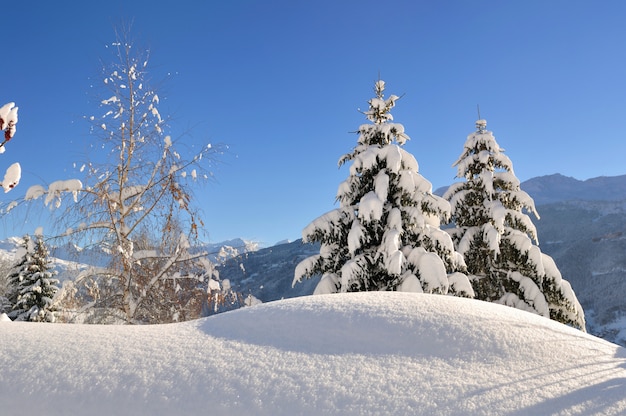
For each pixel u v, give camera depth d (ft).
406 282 31.68
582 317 42.01
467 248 45.27
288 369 9.73
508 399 8.81
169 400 8.63
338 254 37.04
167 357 10.16
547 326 12.72
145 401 8.60
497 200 45.91
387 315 12.45
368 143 39.19
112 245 28.71
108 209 27.96
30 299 66.49
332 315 12.57
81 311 29.01
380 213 32.83
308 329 11.86
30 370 9.39
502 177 47.80
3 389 8.84
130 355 10.18
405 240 35.35
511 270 45.42
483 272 46.19
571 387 9.42
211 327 12.56
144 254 30.04
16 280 68.69
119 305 30.22
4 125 13.12
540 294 42.34
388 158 35.29
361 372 9.68
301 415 8.27
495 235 42.75
